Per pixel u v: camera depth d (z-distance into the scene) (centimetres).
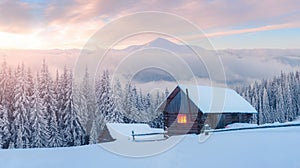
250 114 3166
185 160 1192
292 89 7250
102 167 1159
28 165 1241
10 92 3912
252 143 1410
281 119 6969
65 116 3712
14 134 3781
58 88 3903
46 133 3809
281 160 1015
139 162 1227
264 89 7081
